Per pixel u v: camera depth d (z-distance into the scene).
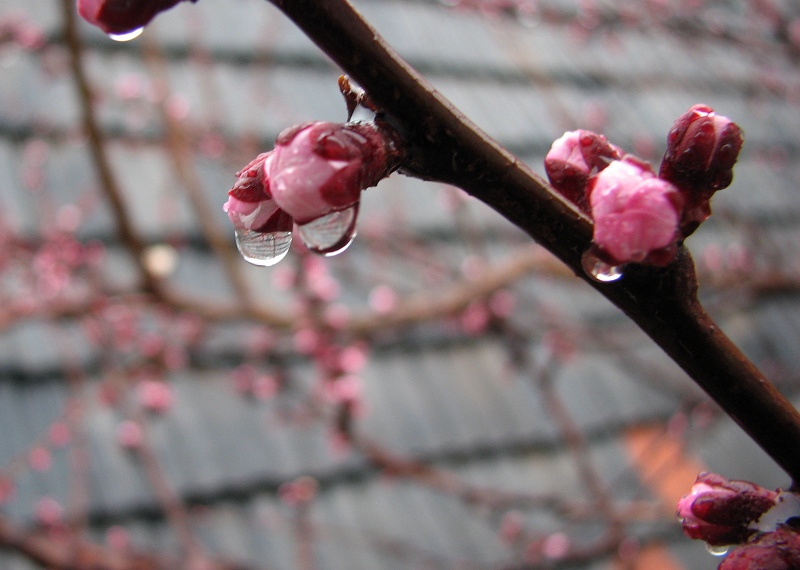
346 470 0.58
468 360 0.67
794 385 0.81
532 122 0.87
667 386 0.71
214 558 0.50
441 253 0.71
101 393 0.54
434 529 0.57
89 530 0.50
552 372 0.69
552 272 0.59
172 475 0.53
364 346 0.64
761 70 0.85
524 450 0.64
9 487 0.49
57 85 0.65
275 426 0.58
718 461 0.71
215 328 0.61
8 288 0.57
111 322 0.57
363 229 0.70
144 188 0.62
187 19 0.74
